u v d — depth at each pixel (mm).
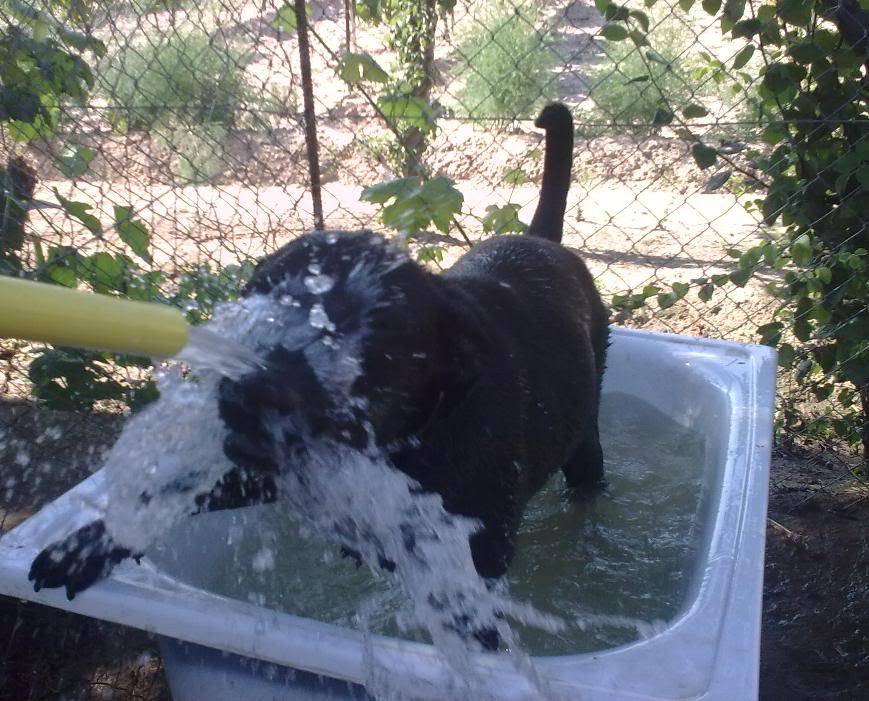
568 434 2998
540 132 7191
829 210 4066
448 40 5965
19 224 3646
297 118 3973
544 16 8055
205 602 2250
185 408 2324
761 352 3777
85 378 3725
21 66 3719
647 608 2971
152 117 4738
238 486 2490
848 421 4332
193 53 4926
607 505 3541
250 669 2326
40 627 3248
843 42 3801
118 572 2363
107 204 5078
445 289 2486
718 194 7336
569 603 2988
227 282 3799
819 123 3838
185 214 5355
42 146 4543
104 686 3043
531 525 3443
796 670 3303
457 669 2090
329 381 2010
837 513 4043
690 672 2059
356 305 2115
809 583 3686
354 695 2221
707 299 4238
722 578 2377
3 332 1233
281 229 4855
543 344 2877
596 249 6383
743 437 3160
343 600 2939
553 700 1998
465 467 2398
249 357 1950
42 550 2367
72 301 1251
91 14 4160
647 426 3889
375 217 4793
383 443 2199
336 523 2465
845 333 4094
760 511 2686
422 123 3766
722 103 6023
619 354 3949
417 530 2332
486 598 2314
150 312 1298
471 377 2326
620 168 7500
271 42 5867
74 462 3820
